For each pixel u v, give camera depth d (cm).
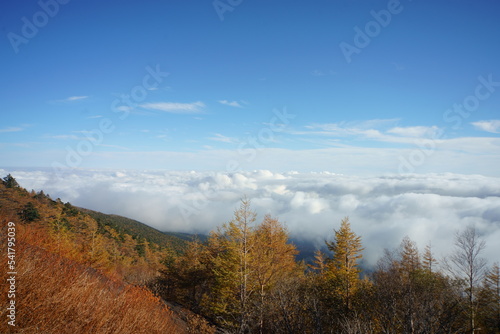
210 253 2631
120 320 656
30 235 761
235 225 2014
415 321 967
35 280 491
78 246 1870
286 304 1205
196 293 2838
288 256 2458
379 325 1106
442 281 1555
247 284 1836
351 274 2095
